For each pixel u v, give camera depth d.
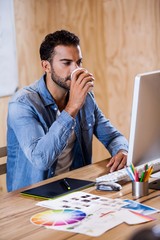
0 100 3.31
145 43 3.66
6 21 3.28
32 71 3.52
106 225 1.34
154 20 3.59
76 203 1.56
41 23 3.55
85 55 3.79
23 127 2.10
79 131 2.35
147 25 3.62
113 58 3.77
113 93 3.82
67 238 1.26
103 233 1.28
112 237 1.25
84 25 3.75
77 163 2.37
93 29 3.76
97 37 3.76
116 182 1.80
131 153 1.73
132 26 3.67
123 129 3.84
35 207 1.56
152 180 1.81
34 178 2.19
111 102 3.84
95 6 3.73
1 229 1.36
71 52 2.14
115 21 3.71
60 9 3.66
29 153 2.03
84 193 1.68
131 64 3.73
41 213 1.48
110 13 3.71
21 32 3.41
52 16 3.62
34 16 3.49
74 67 2.15
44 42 2.21
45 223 1.38
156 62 3.65
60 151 2.01
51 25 3.62
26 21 3.44
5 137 3.38
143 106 1.70
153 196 1.62
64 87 2.18
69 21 3.72
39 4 3.52
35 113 2.17
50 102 2.22
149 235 0.56
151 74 1.71
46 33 3.60
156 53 3.63
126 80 3.77
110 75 3.80
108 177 1.81
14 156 2.27
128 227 1.32
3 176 3.36
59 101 2.27
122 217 1.40
